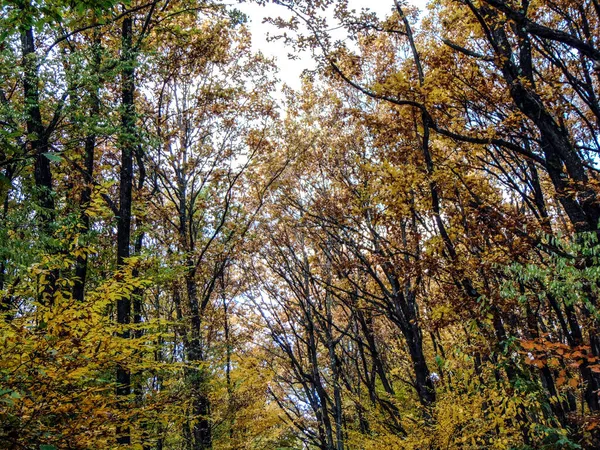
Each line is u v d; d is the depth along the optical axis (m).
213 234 13.86
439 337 11.44
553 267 6.16
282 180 14.41
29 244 6.53
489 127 7.60
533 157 7.51
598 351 7.96
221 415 12.84
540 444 7.57
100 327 3.90
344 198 11.59
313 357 13.95
